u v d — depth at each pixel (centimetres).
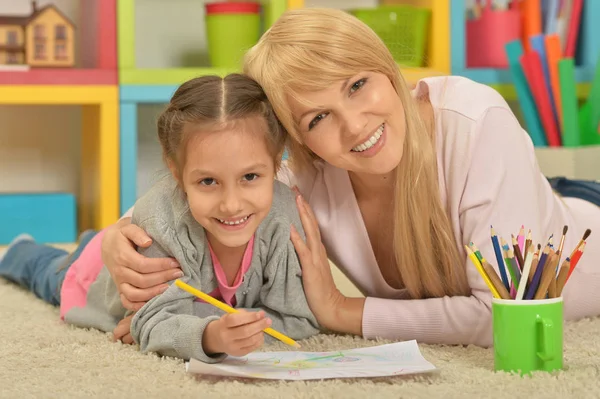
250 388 122
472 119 154
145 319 146
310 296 157
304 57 142
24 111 345
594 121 308
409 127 152
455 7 321
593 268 174
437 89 162
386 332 155
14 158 345
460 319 149
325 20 145
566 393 116
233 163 138
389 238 167
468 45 341
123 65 305
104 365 138
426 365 130
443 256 157
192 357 135
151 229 152
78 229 346
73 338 160
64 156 349
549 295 130
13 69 298
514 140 155
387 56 149
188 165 141
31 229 314
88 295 173
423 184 154
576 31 328
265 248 154
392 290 169
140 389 122
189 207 150
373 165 147
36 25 303
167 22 352
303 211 160
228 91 140
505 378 125
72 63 307
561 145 304
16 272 224
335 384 122
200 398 116
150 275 150
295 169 170
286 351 145
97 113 315
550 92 305
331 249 169
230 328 128
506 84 324
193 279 151
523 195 153
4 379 130
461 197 154
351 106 143
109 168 304
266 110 143
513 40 323
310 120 145
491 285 133
